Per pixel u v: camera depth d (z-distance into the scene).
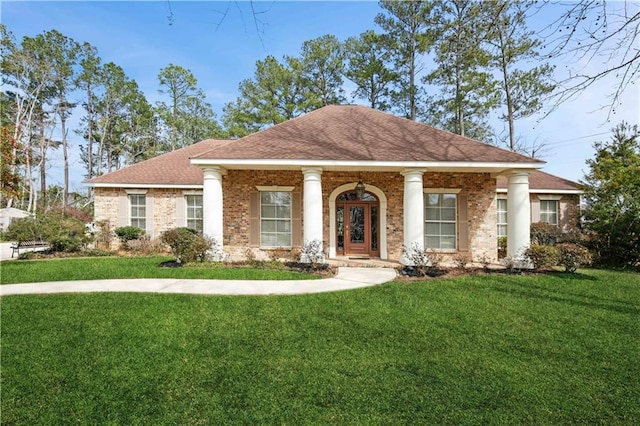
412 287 8.16
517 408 3.51
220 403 3.51
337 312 6.37
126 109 39.22
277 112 30.39
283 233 13.55
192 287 7.90
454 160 10.99
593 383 4.03
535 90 18.64
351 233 13.51
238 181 13.52
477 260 13.01
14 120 33.09
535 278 9.09
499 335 5.45
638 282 8.94
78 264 10.66
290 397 3.64
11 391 3.68
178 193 15.66
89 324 5.55
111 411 3.37
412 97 25.23
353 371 4.22
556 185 16.03
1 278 8.72
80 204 38.81
